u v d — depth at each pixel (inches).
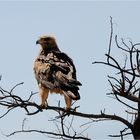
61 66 534.3
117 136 408.2
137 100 403.2
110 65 389.7
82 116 425.7
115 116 418.9
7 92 402.0
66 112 429.1
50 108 432.8
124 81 390.9
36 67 565.6
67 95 465.1
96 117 421.1
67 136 412.8
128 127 416.2
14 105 407.8
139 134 411.8
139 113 408.8
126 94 396.8
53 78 521.7
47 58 571.2
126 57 392.8
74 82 474.0
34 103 426.9
